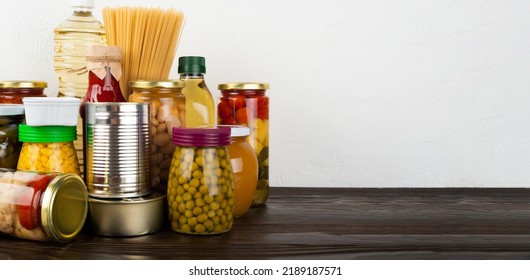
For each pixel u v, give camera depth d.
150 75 1.03
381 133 1.32
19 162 0.90
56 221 0.80
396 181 1.33
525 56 1.31
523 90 1.32
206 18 1.30
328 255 0.78
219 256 0.77
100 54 0.94
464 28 1.31
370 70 1.31
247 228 0.93
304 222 0.98
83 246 0.82
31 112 0.84
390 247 0.83
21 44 1.30
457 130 1.32
